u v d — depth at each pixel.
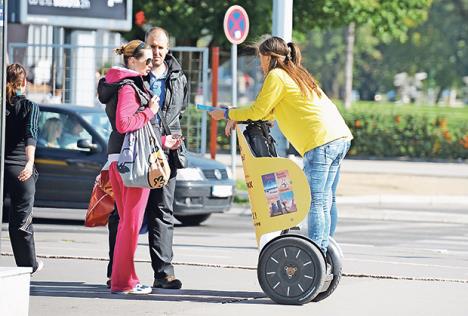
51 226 31.84
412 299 19.62
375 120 64.31
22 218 19.70
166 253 19.73
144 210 19.12
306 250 18.39
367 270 23.41
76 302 18.52
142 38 57.25
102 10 42.97
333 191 19.11
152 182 18.56
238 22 37.75
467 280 22.06
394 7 55.16
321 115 18.45
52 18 41.94
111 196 19.48
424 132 63.75
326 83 176.88
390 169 54.66
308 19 54.97
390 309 18.55
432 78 160.25
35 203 31.95
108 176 19.36
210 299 19.05
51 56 43.34
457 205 42.97
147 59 19.02
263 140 18.58
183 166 19.55
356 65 165.25
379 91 181.62
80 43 45.25
